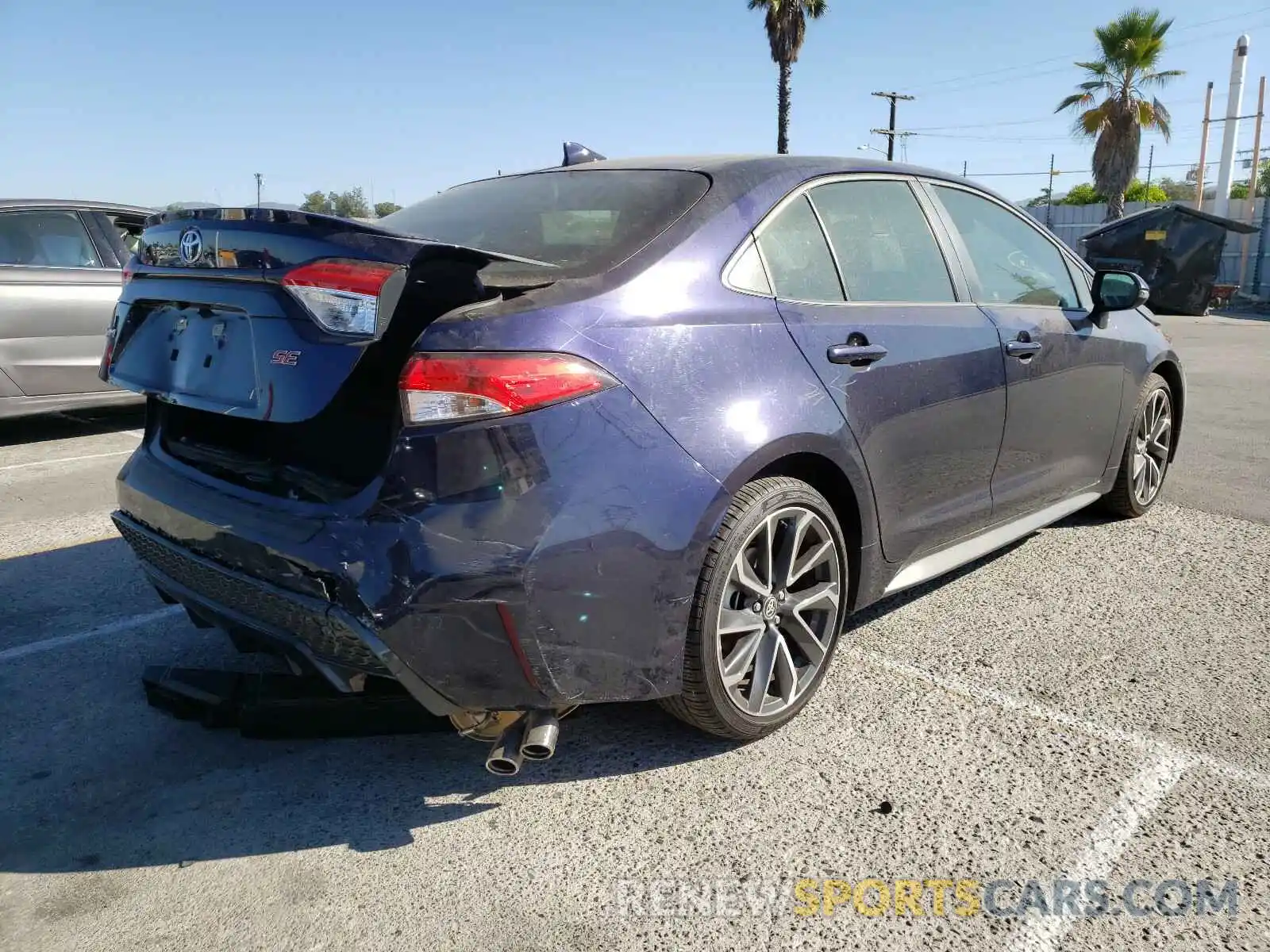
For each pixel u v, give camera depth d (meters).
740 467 2.56
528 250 2.72
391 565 2.21
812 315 2.93
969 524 3.63
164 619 3.82
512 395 2.23
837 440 2.87
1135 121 29.00
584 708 3.09
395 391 2.30
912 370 3.18
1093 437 4.35
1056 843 2.40
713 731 2.76
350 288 2.22
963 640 3.55
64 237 7.38
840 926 2.14
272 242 2.40
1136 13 28.36
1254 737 2.87
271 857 2.40
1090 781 2.66
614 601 2.38
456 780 2.73
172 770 2.78
